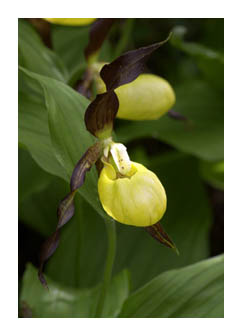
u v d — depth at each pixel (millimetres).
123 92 377
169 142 473
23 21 414
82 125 332
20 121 379
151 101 382
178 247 442
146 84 381
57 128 323
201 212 458
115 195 319
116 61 314
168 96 386
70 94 333
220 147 466
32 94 409
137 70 320
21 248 486
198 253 440
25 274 389
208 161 485
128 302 357
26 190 431
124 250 438
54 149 321
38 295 384
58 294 387
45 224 476
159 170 483
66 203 324
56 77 403
